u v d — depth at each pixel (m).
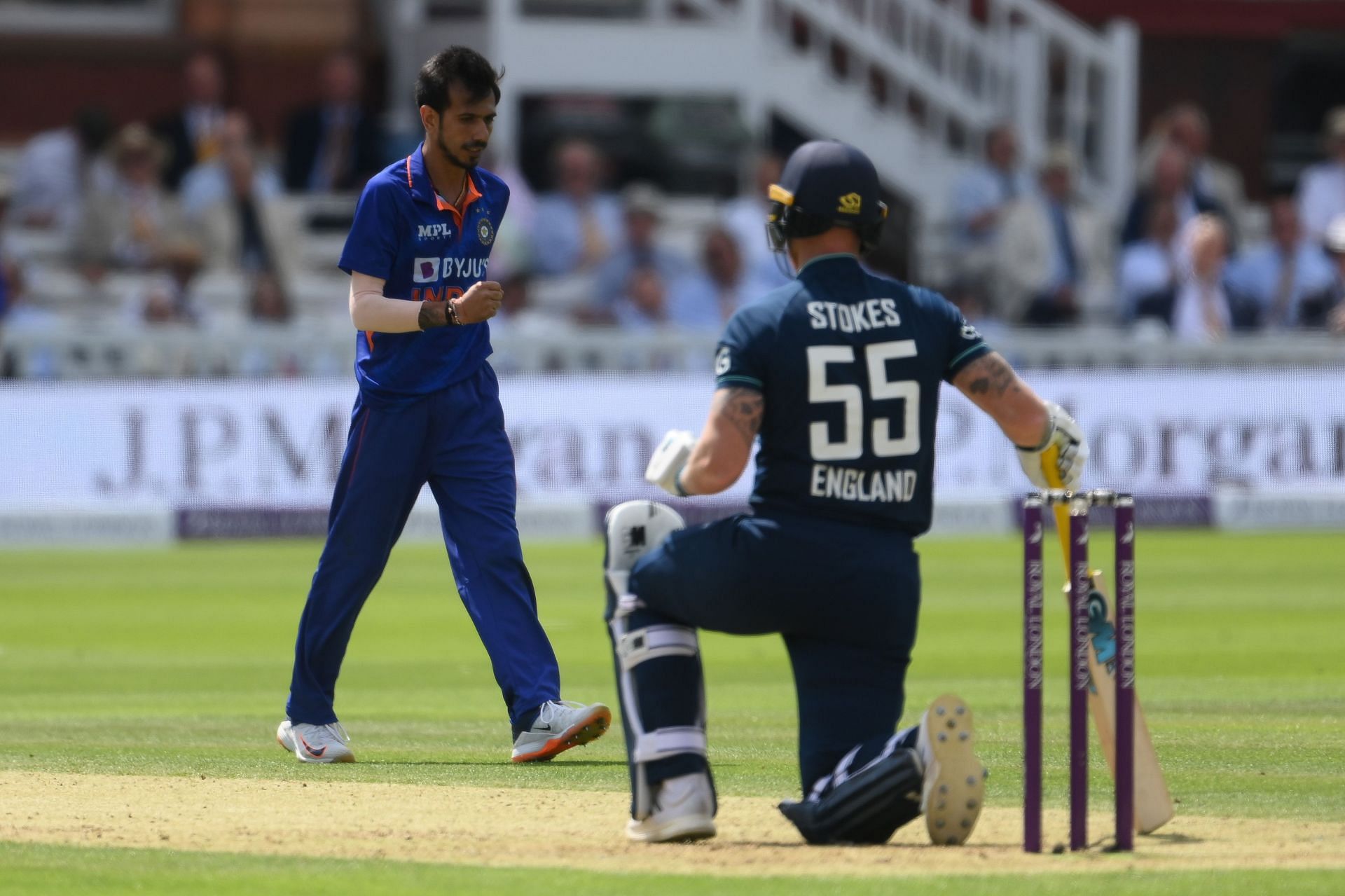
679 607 16.73
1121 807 16.11
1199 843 16.62
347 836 17.44
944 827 16.23
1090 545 55.28
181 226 64.69
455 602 43.66
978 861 15.74
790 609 16.34
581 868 15.85
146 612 41.50
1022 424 16.86
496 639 22.41
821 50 78.06
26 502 56.44
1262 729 24.52
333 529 22.55
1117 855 16.00
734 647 36.53
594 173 67.56
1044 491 15.66
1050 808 18.64
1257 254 66.88
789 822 17.73
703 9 77.12
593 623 38.72
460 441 22.69
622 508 17.20
